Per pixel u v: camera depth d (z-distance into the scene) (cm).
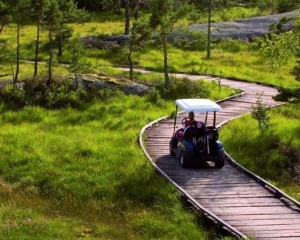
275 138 3912
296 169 3600
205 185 3097
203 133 3312
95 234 2534
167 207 2862
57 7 5584
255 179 3228
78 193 3162
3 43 8219
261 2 11712
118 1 11381
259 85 6488
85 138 4016
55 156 3688
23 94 5172
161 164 3447
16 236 2288
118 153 3678
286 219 2633
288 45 4678
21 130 4288
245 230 2481
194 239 2480
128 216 2822
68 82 5472
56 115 4816
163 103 5197
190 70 7194
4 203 2945
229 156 3591
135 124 4416
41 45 8156
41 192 3244
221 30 9475
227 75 7006
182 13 5794
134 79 6103
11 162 3631
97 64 7138
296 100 4441
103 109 4891
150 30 6091
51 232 2428
